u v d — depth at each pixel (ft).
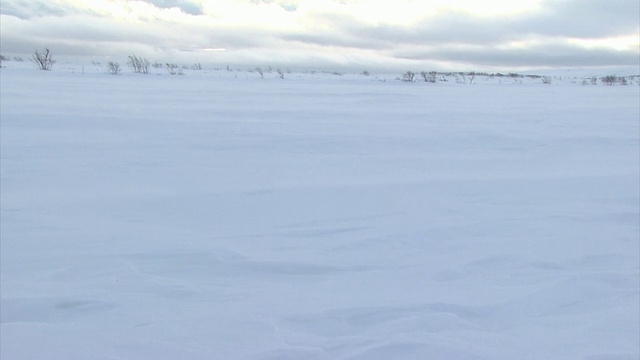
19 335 11.98
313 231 21.16
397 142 44.29
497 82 202.08
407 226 21.84
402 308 13.61
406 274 16.51
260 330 12.29
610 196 27.45
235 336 11.95
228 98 82.23
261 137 44.80
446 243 19.77
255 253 18.40
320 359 10.82
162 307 13.78
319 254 18.42
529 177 31.65
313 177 31.27
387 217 23.20
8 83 90.89
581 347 11.39
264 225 21.98
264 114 61.21
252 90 102.47
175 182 29.40
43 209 23.62
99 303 14.01
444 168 34.60
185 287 15.23
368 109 71.15
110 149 38.32
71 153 36.52
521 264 17.52
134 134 44.91
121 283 15.51
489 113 69.21
